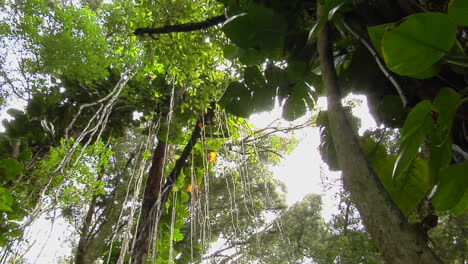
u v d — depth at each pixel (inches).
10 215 95.7
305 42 54.7
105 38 125.5
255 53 58.0
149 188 127.3
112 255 118.1
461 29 31.3
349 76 47.7
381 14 37.1
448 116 27.0
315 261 216.2
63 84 130.0
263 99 65.3
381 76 46.6
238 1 56.7
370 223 18.9
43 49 120.3
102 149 116.2
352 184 20.9
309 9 53.3
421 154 46.5
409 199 38.2
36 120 124.0
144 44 101.9
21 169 100.7
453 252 136.3
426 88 32.8
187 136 147.6
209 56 108.4
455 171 28.5
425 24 23.9
